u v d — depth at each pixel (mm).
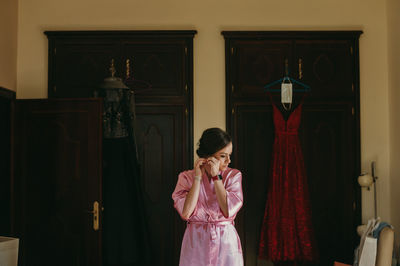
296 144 4160
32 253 4012
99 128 3973
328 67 4332
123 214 4047
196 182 2492
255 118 4320
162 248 4254
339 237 4281
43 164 4031
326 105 4328
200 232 2521
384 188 4305
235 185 2592
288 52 4332
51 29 4336
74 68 4305
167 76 4312
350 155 4301
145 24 4352
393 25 4211
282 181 4129
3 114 4094
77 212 3969
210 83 4328
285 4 4375
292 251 4043
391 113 4277
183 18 4359
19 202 4043
